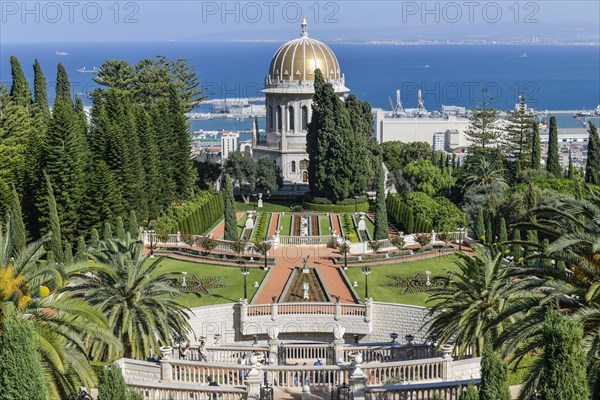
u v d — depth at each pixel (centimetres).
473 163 12569
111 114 10662
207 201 10650
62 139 8175
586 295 3500
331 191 11856
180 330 5203
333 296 7256
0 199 7831
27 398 2978
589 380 3262
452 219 9550
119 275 4953
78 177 8250
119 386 3288
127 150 9325
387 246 9188
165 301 5175
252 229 10519
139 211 9550
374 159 12912
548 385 2983
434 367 4256
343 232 10200
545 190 9462
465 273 4975
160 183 10469
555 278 3850
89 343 4688
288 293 7319
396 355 5028
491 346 3638
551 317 3030
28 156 8288
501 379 3178
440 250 8931
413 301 7050
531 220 4250
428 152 15775
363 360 5075
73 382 3722
